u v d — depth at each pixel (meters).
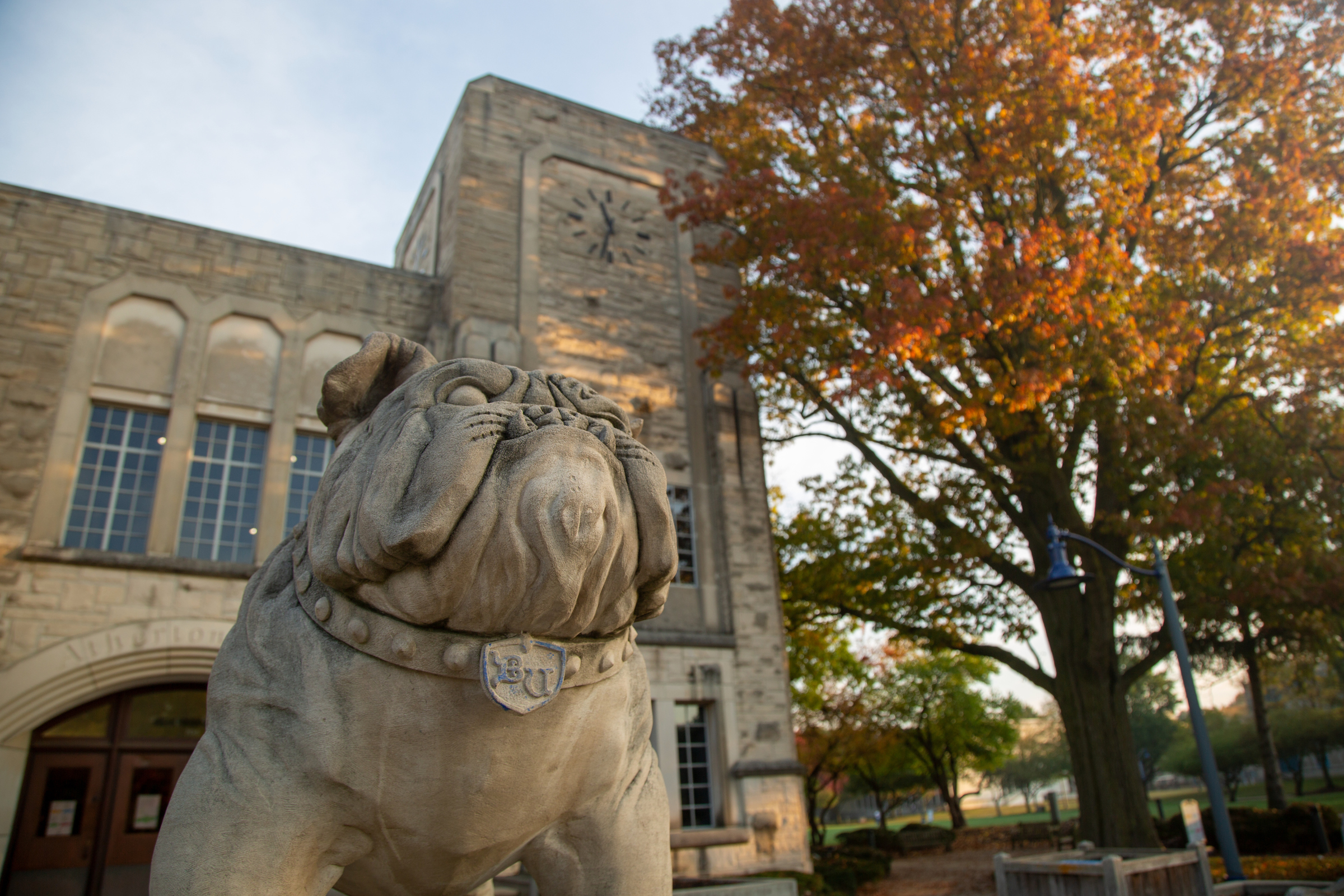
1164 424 11.78
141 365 10.72
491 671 1.59
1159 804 21.17
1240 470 12.86
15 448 9.77
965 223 13.47
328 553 1.69
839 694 27.42
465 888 1.95
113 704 9.73
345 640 1.68
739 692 12.92
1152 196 14.22
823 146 14.38
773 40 14.56
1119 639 15.81
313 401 11.54
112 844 9.32
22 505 9.59
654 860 2.02
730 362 15.00
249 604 1.89
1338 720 40.38
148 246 11.11
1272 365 13.48
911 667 29.72
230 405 11.02
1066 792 77.81
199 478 10.68
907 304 11.35
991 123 12.98
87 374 10.36
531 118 14.67
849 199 12.38
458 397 1.73
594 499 1.58
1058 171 13.08
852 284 13.25
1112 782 12.17
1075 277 11.08
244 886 1.61
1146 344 11.64
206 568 9.85
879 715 29.11
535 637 1.66
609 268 14.54
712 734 12.67
